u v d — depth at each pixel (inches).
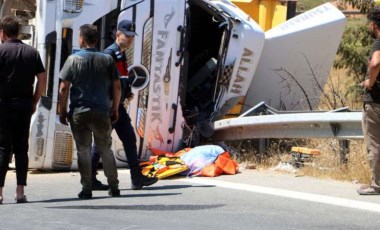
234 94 1417.3
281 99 1517.0
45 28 1248.2
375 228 745.0
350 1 2016.5
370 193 957.2
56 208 865.5
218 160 1205.7
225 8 1443.2
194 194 994.1
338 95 1573.6
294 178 1143.0
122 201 932.6
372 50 912.9
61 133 1257.4
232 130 1374.3
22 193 921.5
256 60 1418.6
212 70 1434.5
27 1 1409.9
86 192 962.7
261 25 1598.2
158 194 997.8
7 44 900.6
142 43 1291.8
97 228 719.7
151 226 734.5
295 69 1512.1
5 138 900.6
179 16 1326.3
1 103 895.7
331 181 1104.2
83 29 946.7
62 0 1248.2
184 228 725.3
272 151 1321.4
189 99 1448.1
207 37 1496.1
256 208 868.6
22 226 734.5
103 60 941.8
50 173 1264.8
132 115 1294.3
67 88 940.0
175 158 1233.4
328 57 1529.3
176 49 1325.0
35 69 912.3
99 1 1267.2
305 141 1353.3
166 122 1330.0
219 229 722.2
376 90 919.7
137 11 1285.7
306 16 1524.4
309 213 832.9
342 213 832.9
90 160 961.5
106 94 946.7
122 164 1317.7
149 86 1302.9
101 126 941.8
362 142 1175.0
